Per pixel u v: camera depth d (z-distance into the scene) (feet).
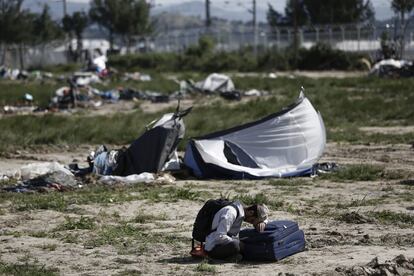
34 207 101.04
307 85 322.34
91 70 405.59
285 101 245.24
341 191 110.22
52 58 610.24
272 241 69.21
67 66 540.93
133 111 240.53
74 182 117.39
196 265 69.15
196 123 189.16
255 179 125.08
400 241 77.15
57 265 71.15
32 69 556.92
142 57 541.75
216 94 295.89
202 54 541.34
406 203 99.30
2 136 170.91
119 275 66.44
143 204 102.42
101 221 91.76
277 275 64.03
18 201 105.29
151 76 430.61
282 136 129.39
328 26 529.45
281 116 130.21
